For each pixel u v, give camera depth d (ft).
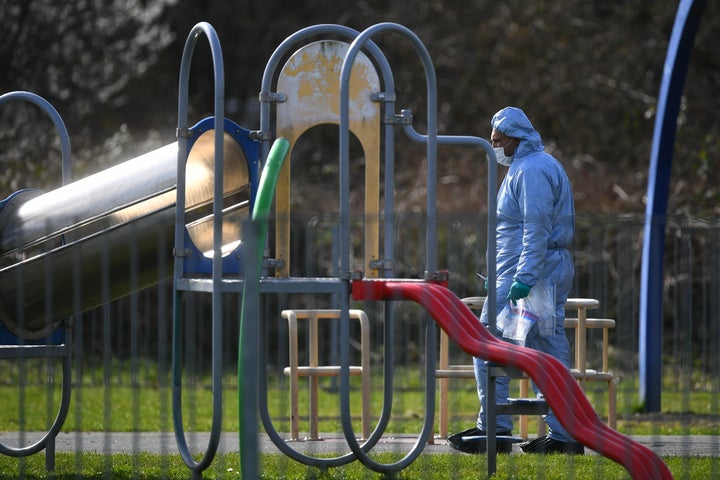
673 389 153.07
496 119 82.89
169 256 80.18
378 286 69.92
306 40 256.52
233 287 68.13
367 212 75.00
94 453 85.92
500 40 237.25
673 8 228.43
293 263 169.99
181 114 74.02
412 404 137.18
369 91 75.25
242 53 263.29
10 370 167.94
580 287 176.65
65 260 78.18
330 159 238.27
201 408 132.16
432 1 248.93
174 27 262.88
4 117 218.59
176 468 77.25
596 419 64.85
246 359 60.70
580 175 200.34
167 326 184.34
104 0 240.53
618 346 155.84
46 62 231.91
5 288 78.43
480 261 135.03
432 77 73.72
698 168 185.57
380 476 72.74
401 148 227.20
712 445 78.84
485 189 198.29
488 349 66.28
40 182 184.34
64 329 81.00
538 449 83.46
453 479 70.85
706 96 220.02
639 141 219.82
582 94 229.04
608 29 236.84
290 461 80.28
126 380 167.02
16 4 227.81
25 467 78.89
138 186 77.82
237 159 79.51
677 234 144.97
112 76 242.17
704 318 140.36
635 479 61.16
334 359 153.58
